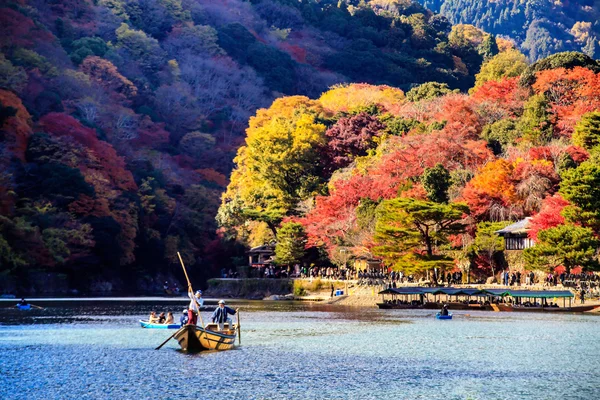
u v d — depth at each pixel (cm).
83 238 17450
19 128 18550
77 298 14950
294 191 18488
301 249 15712
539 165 13662
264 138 19012
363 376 5819
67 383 5491
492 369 6153
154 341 7581
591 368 6212
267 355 6712
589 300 11206
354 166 18475
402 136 18288
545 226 11850
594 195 11438
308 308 12144
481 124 17550
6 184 16962
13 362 6291
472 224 13562
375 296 12938
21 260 16062
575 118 15738
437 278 12962
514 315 10550
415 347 7262
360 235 14238
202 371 5938
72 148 19350
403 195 14200
